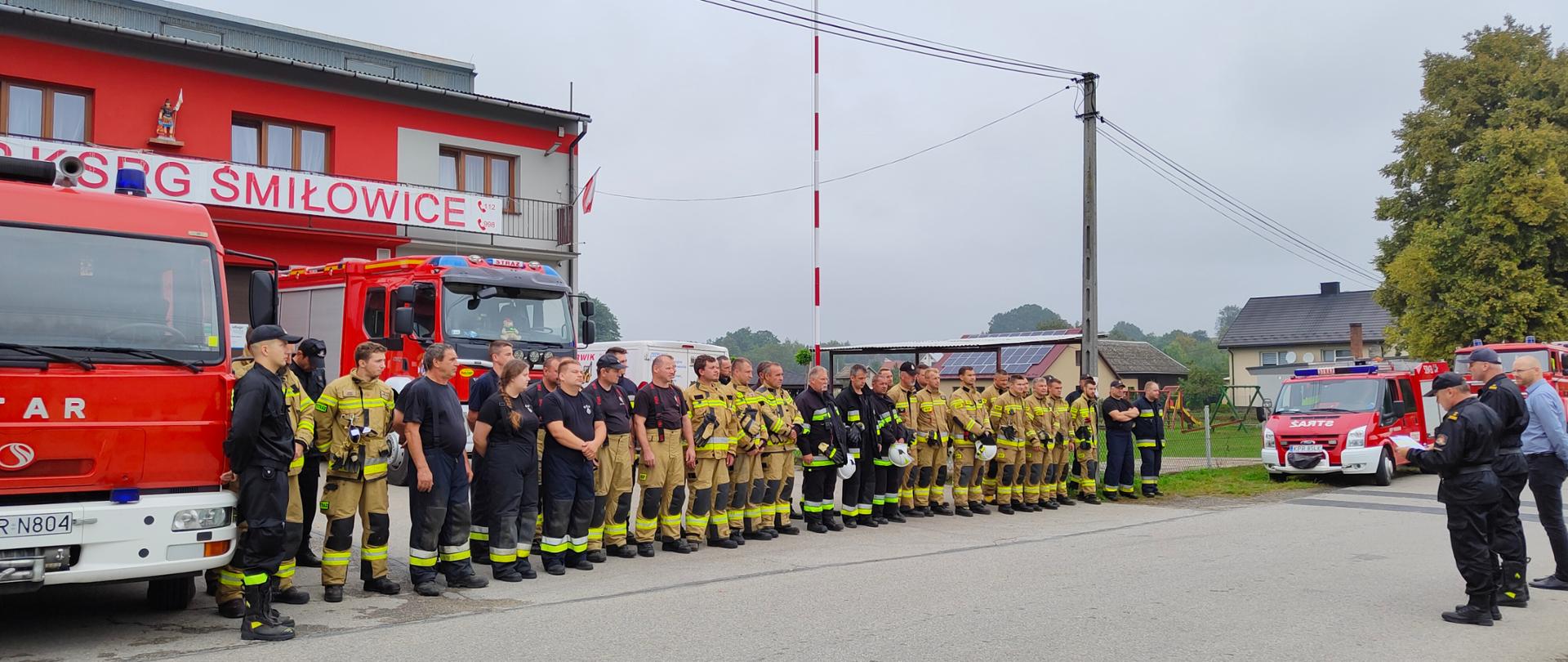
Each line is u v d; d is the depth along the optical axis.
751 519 10.84
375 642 6.29
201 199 18.41
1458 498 7.14
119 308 6.32
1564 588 8.23
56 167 6.80
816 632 6.64
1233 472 18.61
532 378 14.38
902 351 22.73
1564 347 23.23
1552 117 31.80
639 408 9.88
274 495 6.43
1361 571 9.05
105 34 18.59
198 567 6.32
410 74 26.22
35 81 18.12
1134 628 6.82
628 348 18.77
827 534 11.52
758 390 11.04
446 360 7.90
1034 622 6.98
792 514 13.14
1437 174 33.47
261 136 20.69
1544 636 6.79
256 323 7.28
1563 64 32.19
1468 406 7.17
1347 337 57.88
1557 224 30.48
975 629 6.75
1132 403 15.90
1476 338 31.25
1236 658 6.14
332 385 7.48
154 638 6.39
